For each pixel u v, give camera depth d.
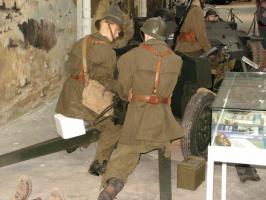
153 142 4.10
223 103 4.09
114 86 4.78
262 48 8.77
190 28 7.00
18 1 7.08
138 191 4.74
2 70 6.69
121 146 4.18
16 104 7.13
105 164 5.08
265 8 11.05
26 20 7.36
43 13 7.96
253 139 3.75
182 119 5.33
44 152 4.77
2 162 4.77
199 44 7.03
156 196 4.63
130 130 4.12
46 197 4.57
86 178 5.04
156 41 4.17
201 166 4.85
